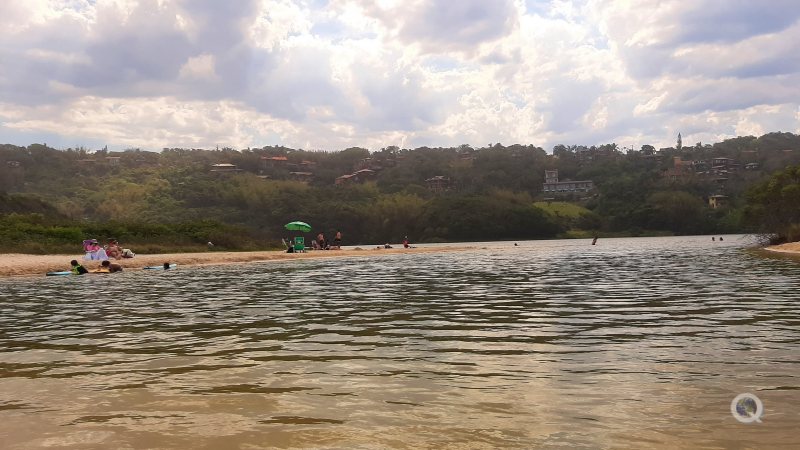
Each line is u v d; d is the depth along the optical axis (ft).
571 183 560.20
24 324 32.83
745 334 25.44
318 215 394.52
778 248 117.70
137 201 406.62
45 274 79.77
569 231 421.59
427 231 398.42
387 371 19.67
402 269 84.69
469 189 538.47
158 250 141.08
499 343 24.52
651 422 13.88
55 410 15.71
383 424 14.07
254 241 180.55
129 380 19.01
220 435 13.48
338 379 18.67
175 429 13.96
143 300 45.27
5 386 18.53
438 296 45.21
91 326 31.68
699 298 39.81
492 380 18.19
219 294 49.55
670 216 403.54
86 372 20.30
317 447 12.59
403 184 546.67
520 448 12.30
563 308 35.94
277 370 20.10
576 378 18.21
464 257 125.29
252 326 30.71
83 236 134.41
